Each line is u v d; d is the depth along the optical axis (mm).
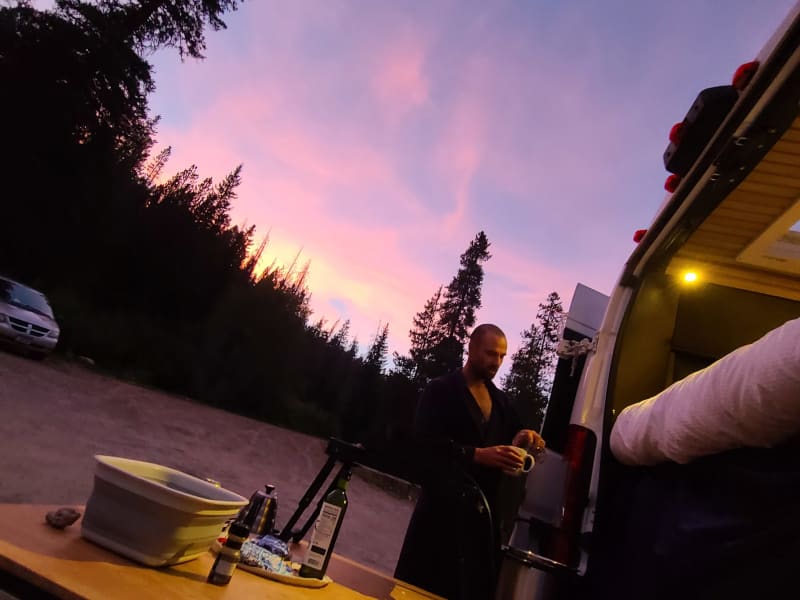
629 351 2521
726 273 2627
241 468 12031
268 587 1567
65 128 25062
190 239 34812
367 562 8258
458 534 2055
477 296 44250
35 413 9648
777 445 1285
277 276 47875
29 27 23844
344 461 2076
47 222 26328
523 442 2473
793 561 1162
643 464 1870
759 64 1636
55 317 16719
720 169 1952
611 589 1852
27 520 1459
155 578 1340
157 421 14188
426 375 42219
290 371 34750
